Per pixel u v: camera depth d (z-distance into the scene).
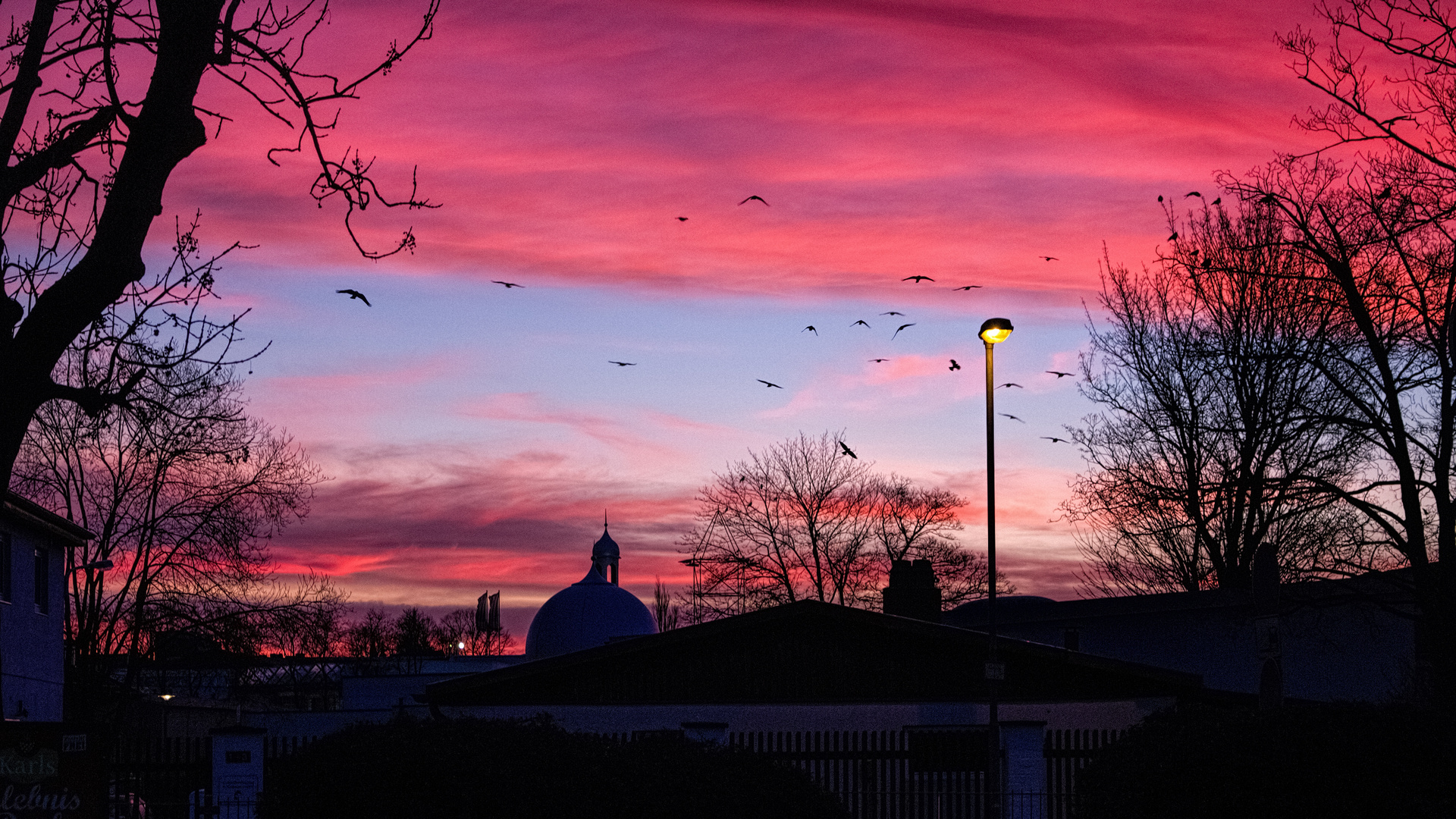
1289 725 12.20
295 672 71.62
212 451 44.28
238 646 47.03
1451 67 25.92
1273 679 14.34
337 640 75.44
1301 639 36.81
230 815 22.09
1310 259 34.12
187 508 45.84
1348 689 35.53
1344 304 31.94
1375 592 34.78
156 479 45.25
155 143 11.62
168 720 59.75
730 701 30.66
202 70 11.91
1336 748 11.84
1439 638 28.69
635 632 71.38
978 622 46.50
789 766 13.80
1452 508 28.50
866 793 25.22
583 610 71.88
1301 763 11.88
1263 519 37.72
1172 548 43.56
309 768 12.62
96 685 46.03
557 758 12.58
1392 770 11.67
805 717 30.55
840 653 30.83
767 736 30.44
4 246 11.74
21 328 11.36
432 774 12.21
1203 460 40.25
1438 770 11.62
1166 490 38.53
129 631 45.62
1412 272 29.39
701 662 30.88
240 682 56.66
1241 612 38.03
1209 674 39.03
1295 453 36.31
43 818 13.94
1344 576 33.66
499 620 104.38
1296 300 35.31
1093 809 13.04
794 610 30.70
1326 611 36.28
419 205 13.93
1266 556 14.66
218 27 12.66
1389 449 29.73
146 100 11.70
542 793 12.12
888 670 30.69
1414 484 29.16
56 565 35.59
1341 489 30.36
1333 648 36.06
